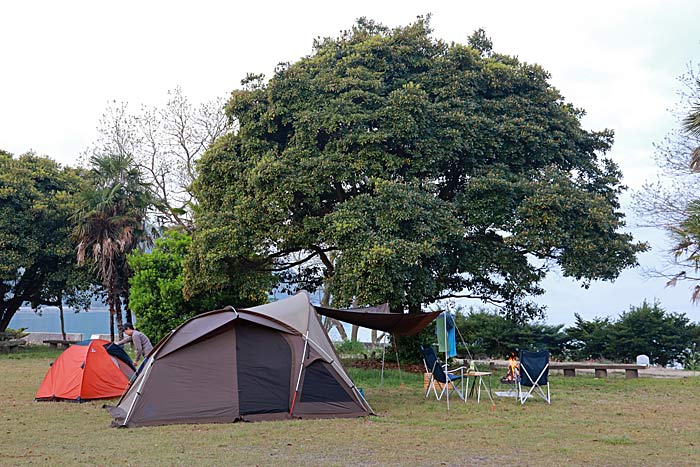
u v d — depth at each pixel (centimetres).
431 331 2170
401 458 765
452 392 1428
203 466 716
